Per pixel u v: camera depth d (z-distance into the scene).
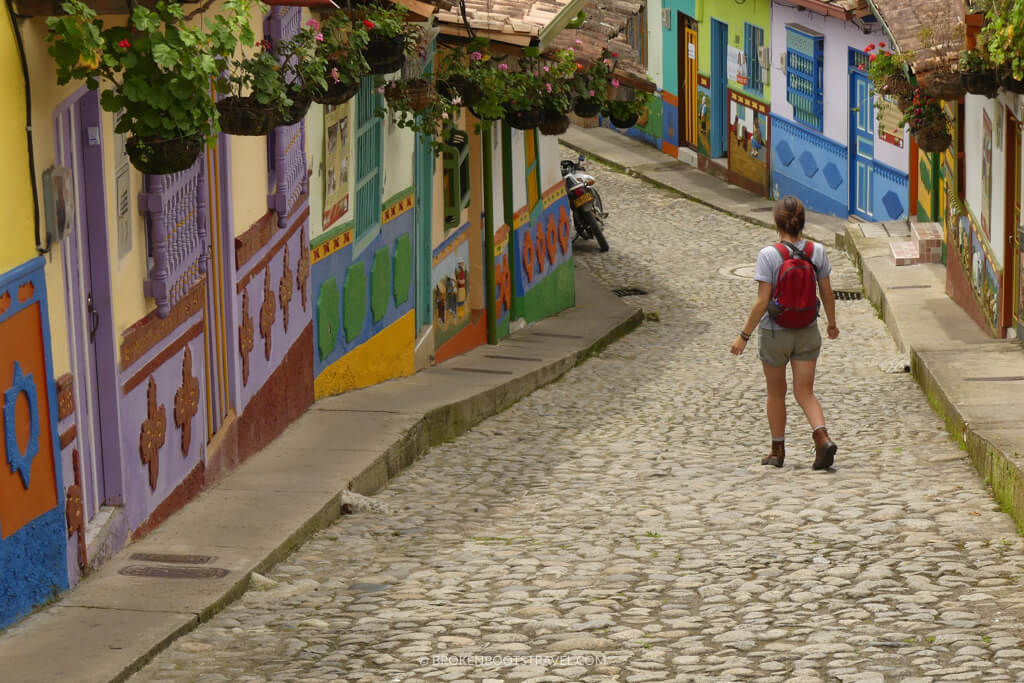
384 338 15.34
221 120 9.34
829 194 29.16
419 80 14.39
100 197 8.34
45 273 7.57
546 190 21.55
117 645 7.12
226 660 7.10
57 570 7.78
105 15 7.75
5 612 7.23
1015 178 16.12
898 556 8.59
